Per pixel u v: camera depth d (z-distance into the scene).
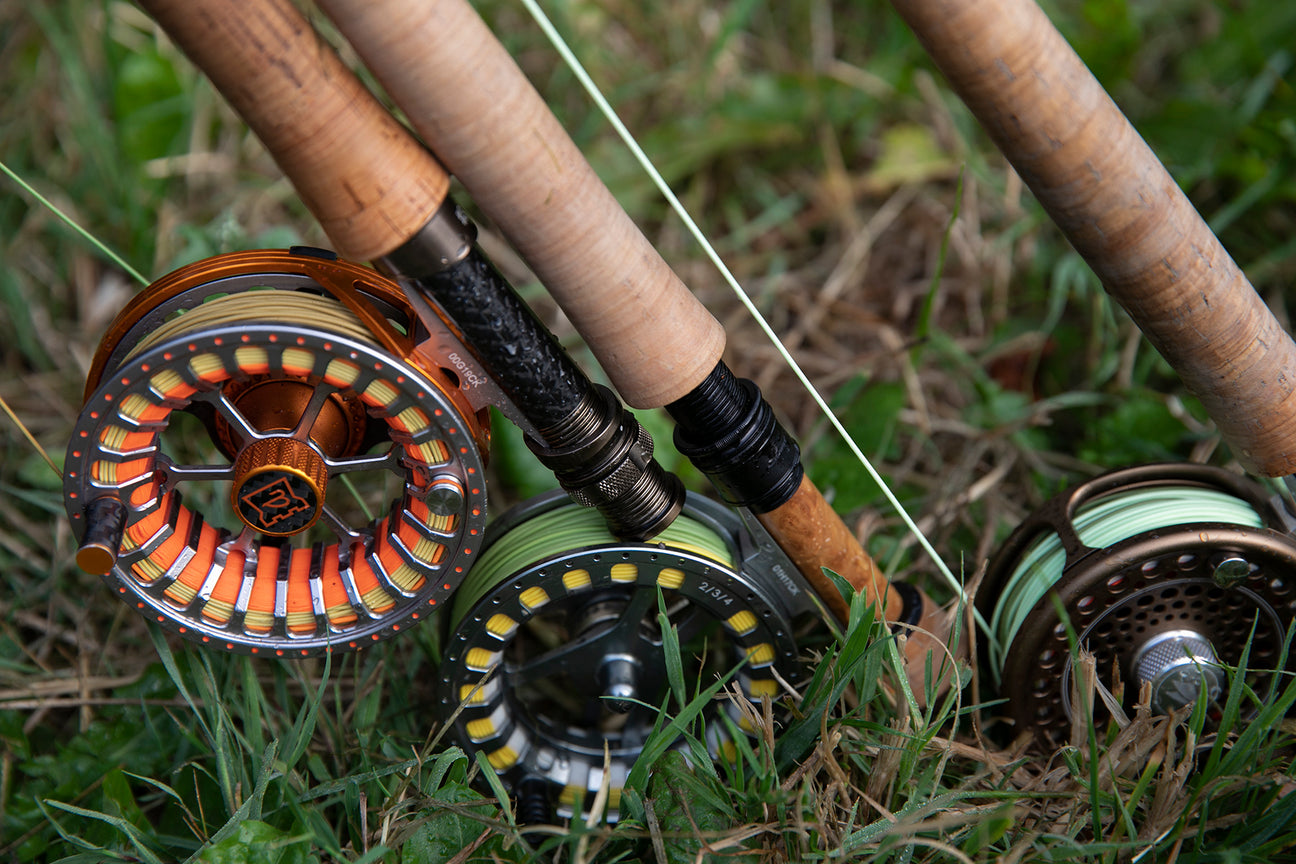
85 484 0.64
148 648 0.73
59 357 0.85
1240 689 0.64
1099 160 0.63
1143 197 0.63
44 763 0.69
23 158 0.92
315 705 0.66
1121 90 0.93
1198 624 0.67
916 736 0.65
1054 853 0.63
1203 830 0.64
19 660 0.73
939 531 0.76
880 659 0.66
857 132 0.98
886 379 0.83
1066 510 0.67
